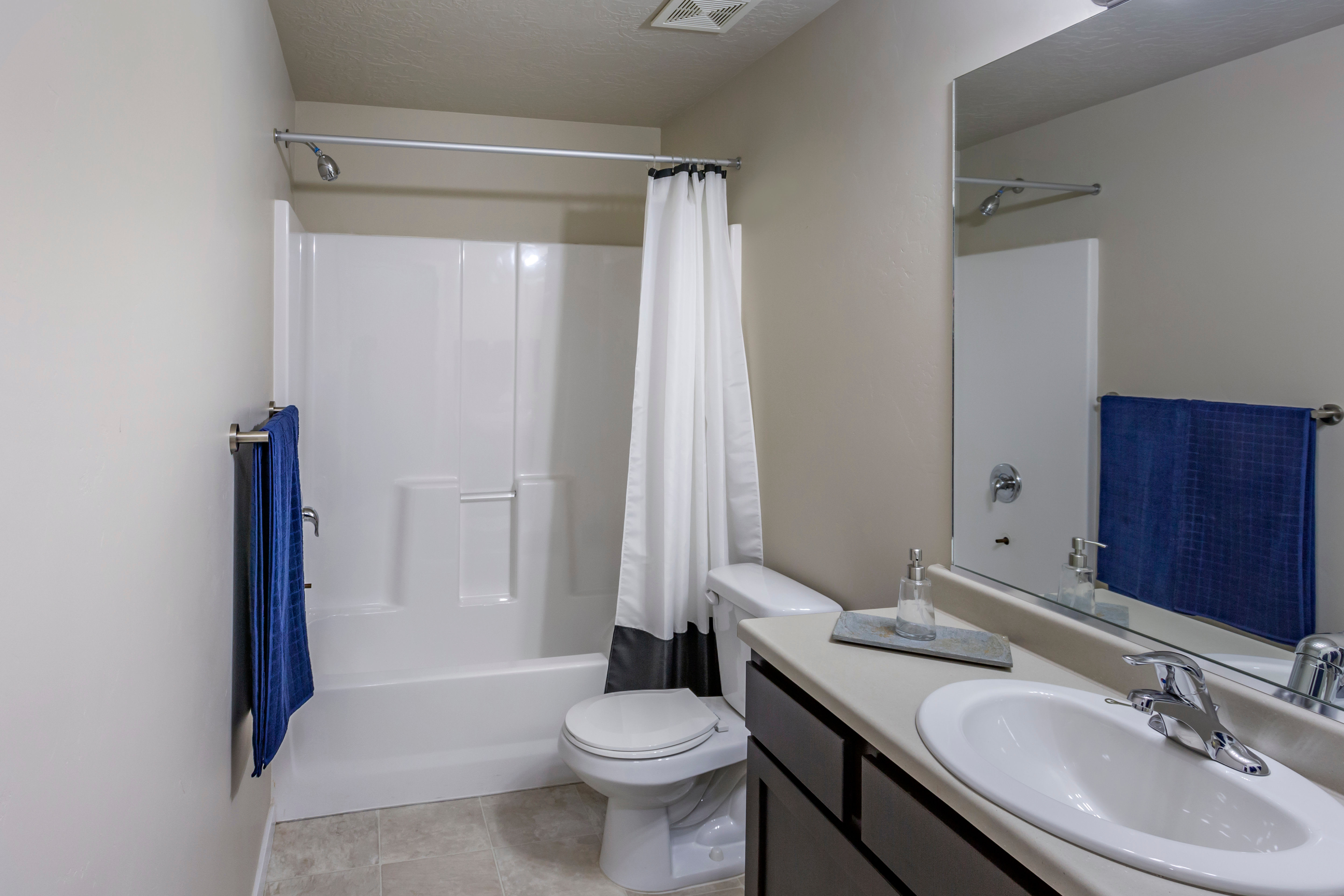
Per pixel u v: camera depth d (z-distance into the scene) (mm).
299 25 2396
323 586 2980
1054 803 903
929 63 1815
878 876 1151
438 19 2346
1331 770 1003
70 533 749
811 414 2326
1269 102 1089
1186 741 1054
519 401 3166
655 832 2117
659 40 2486
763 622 1624
